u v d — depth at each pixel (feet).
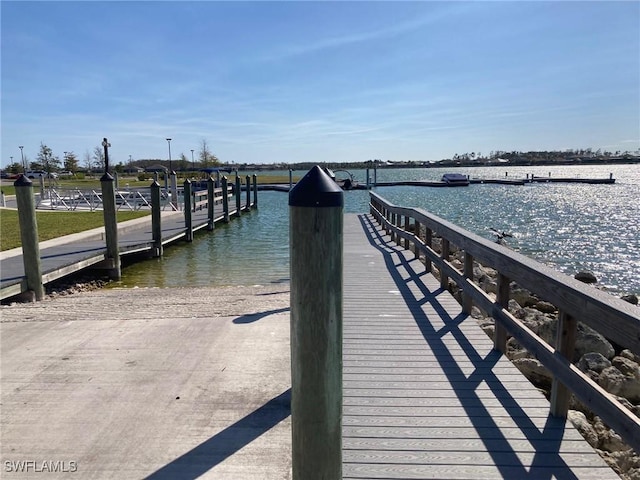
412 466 7.57
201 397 10.66
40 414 9.96
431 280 21.16
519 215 86.12
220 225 62.54
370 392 10.14
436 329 14.33
